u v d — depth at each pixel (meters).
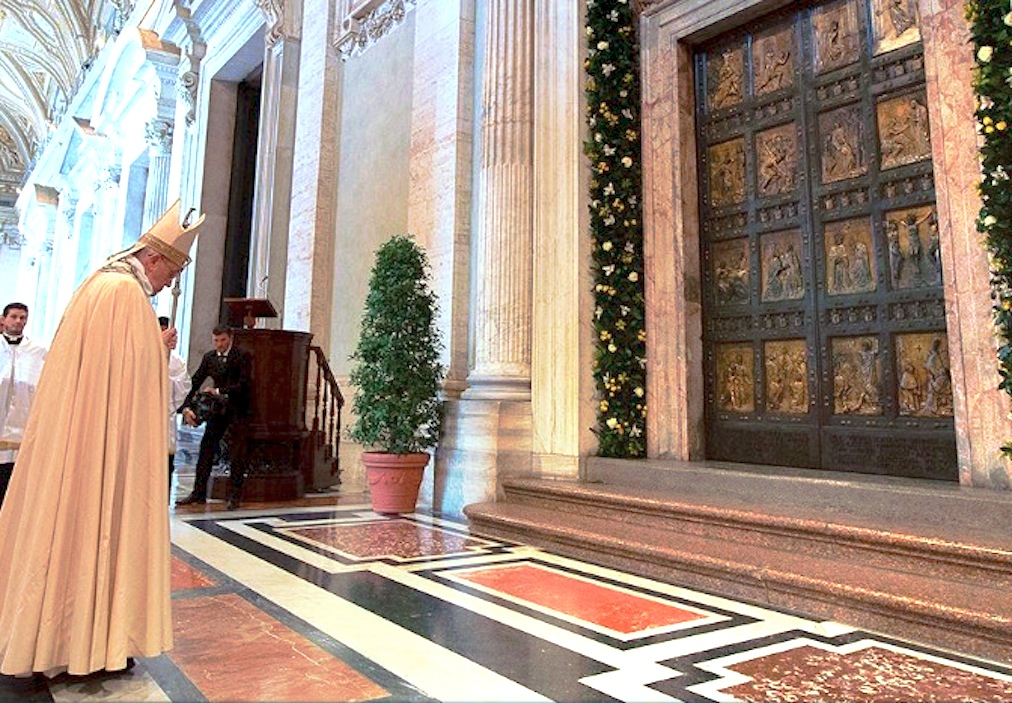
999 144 3.48
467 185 6.57
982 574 2.83
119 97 18.73
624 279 5.59
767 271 5.29
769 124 5.34
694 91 5.85
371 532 4.77
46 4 23.52
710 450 5.50
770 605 3.13
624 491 4.64
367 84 8.46
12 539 2.20
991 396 3.73
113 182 19.89
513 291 5.81
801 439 4.95
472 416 5.61
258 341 6.26
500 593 3.30
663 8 5.83
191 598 3.13
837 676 2.29
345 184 8.67
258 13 11.59
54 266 25.08
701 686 2.21
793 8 5.26
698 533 3.98
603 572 3.74
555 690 2.17
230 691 2.11
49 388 2.22
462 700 2.08
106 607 2.13
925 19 4.20
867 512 3.69
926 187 4.42
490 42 6.23
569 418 5.44
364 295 8.00
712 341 5.57
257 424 6.18
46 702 2.01
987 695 2.13
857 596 2.82
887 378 4.52
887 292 4.57
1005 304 3.44
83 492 2.16
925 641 2.63
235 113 13.68
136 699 2.04
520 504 5.15
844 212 4.84
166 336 3.42
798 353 5.06
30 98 28.33
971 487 3.69
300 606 3.03
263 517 5.30
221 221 13.12
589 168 5.70
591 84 5.73
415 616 2.92
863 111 4.79
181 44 14.80
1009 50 3.51
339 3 9.19
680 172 5.63
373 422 5.52
